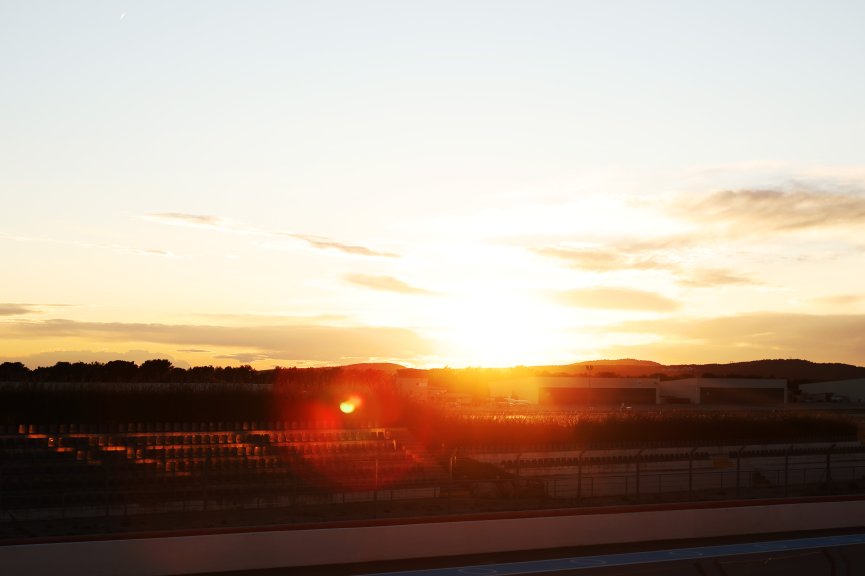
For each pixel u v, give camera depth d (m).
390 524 20.91
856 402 118.12
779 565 20.83
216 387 50.03
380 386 56.72
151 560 18.23
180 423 45.44
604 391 97.69
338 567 19.86
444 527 21.52
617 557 21.53
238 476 38.09
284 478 38.62
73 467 36.34
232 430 45.66
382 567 19.98
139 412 46.53
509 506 37.25
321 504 36.66
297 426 47.12
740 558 21.56
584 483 43.22
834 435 59.50
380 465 41.25
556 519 22.91
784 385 105.69
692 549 22.84
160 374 67.44
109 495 33.56
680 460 49.41
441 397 93.56
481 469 42.06
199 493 35.62
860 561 21.30
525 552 22.06
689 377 109.88
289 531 19.81
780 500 26.44
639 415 57.16
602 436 52.00
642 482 44.69
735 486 47.09
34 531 29.72
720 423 56.31
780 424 58.50
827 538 25.12
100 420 45.88
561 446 48.97
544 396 95.56
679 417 55.50
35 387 46.34
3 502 32.28
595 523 23.39
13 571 16.95
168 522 31.92
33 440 39.03
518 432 49.00
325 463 41.16
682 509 24.67
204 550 18.80
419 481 40.03
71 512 32.56
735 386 104.38
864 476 52.53
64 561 17.38
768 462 51.75
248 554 19.23
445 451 42.75
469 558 21.17
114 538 17.97
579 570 19.86
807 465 52.25
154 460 38.16
